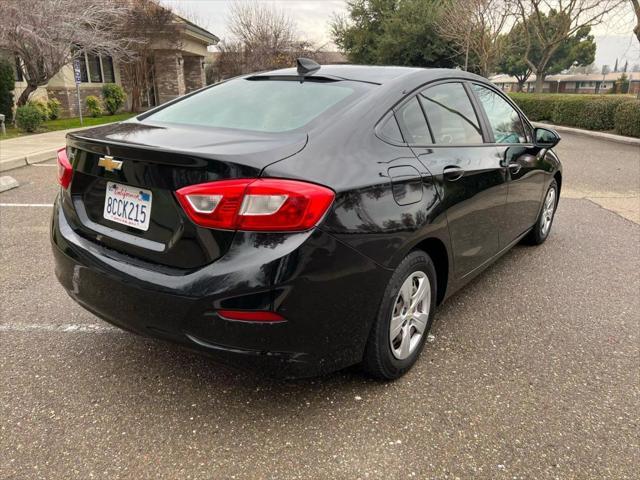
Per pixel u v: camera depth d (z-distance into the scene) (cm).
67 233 253
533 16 2269
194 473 202
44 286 371
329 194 204
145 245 220
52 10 1254
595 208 639
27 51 1308
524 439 223
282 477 200
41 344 293
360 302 223
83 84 2052
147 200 218
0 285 371
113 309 229
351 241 212
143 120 288
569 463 210
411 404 245
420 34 2908
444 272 291
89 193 246
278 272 195
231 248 198
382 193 228
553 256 459
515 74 6650
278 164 201
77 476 199
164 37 2339
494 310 348
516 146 364
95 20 1459
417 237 245
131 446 215
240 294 196
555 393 256
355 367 269
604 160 1014
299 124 239
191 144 217
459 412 240
